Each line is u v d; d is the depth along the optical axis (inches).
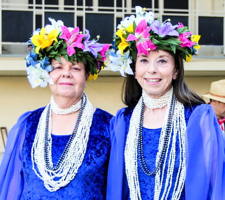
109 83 356.8
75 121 125.0
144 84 118.3
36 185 119.0
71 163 119.0
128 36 118.9
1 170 126.8
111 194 118.4
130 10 356.8
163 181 112.9
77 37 122.3
